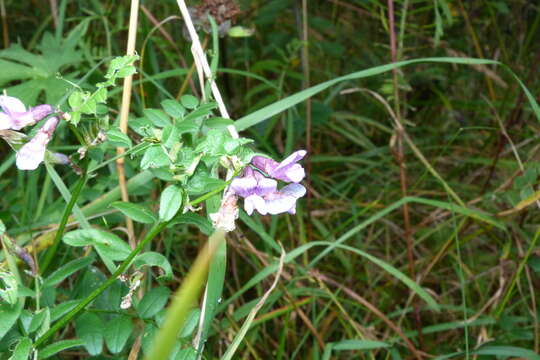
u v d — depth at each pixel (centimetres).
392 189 53
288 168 24
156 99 49
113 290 28
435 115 61
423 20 56
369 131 61
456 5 60
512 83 57
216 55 35
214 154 23
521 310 44
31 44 53
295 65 59
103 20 49
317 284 43
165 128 25
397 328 38
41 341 24
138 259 26
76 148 39
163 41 51
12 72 43
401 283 44
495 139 54
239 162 24
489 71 55
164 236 42
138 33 52
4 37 55
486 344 37
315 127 58
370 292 44
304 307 43
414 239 50
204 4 41
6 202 42
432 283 47
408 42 60
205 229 26
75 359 38
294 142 54
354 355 40
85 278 29
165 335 14
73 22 57
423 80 59
